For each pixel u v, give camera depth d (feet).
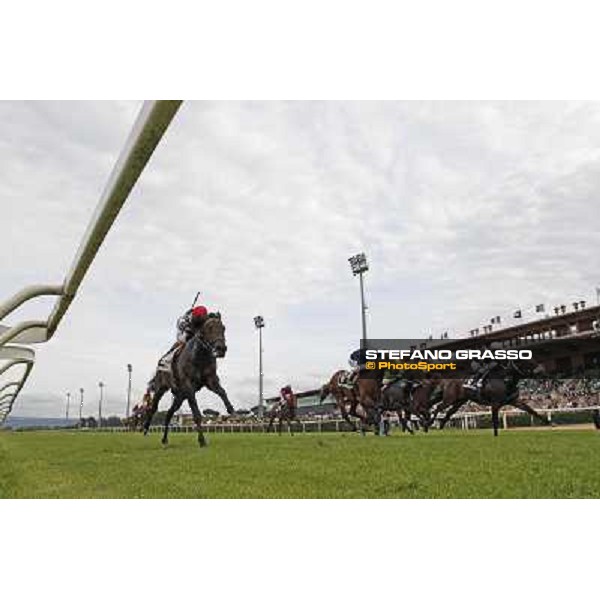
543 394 83.76
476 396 35.50
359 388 39.73
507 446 22.16
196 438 42.27
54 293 9.76
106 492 12.05
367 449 21.85
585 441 25.77
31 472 16.26
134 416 106.01
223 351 26.02
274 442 30.35
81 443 35.86
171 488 12.32
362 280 89.30
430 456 18.01
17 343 12.27
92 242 7.34
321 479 13.15
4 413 62.59
